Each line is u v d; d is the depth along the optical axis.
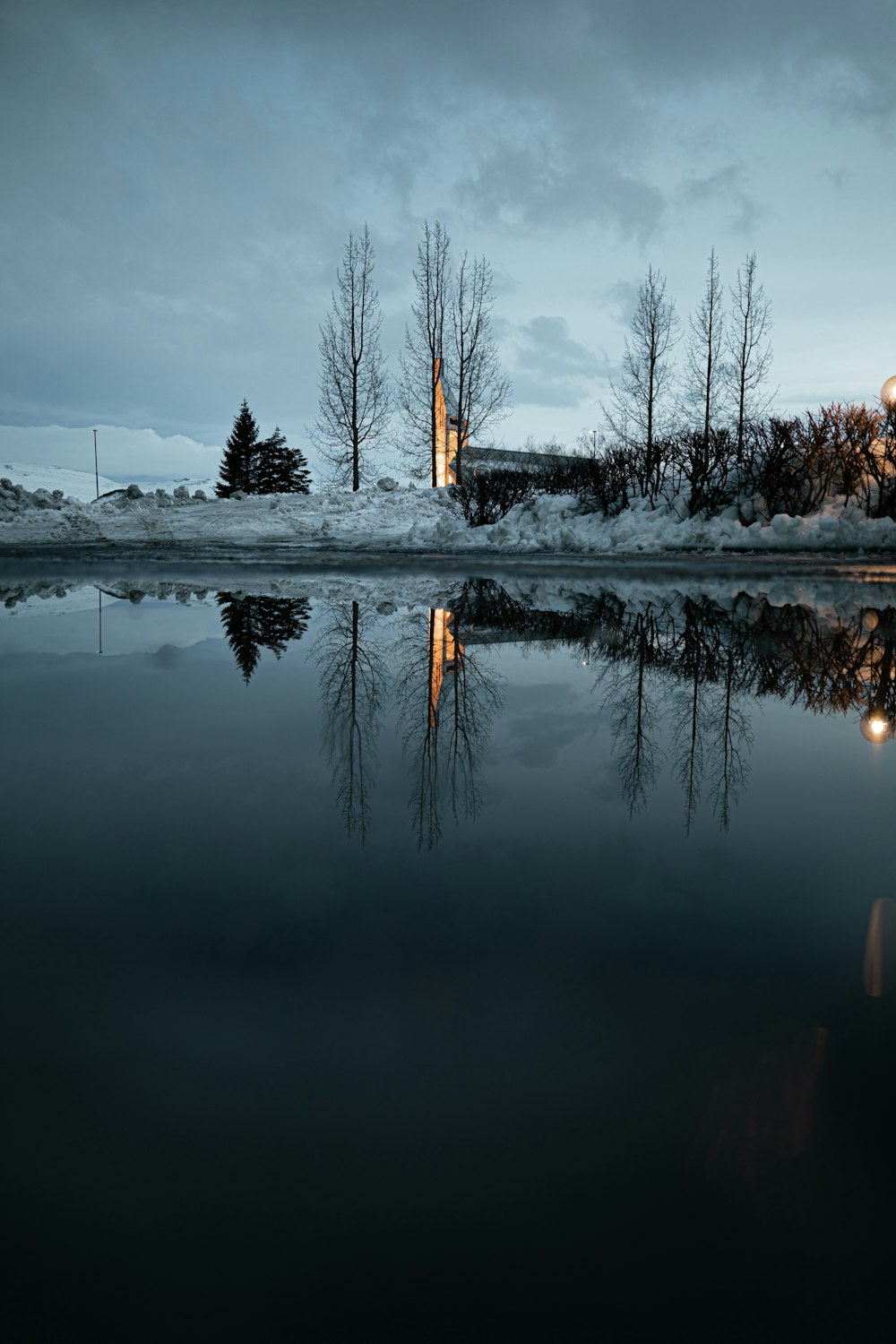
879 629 4.84
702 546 13.27
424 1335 0.48
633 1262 0.53
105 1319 0.50
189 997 0.84
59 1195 0.59
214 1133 0.64
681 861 1.25
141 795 1.60
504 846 1.32
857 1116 0.65
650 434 22.20
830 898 1.12
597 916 1.05
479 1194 0.58
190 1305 0.51
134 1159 0.62
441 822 1.44
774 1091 0.68
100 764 1.83
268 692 2.76
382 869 1.21
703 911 1.07
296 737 2.13
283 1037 0.77
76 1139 0.63
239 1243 0.55
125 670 3.19
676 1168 0.60
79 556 11.84
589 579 9.04
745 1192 0.58
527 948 0.95
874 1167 0.61
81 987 0.86
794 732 2.24
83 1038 0.77
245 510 19.45
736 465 15.12
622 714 2.49
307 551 13.20
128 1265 0.54
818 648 4.06
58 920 1.03
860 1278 0.52
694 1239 0.55
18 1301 0.51
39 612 5.31
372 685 2.95
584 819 1.47
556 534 14.34
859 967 0.91
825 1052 0.74
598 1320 0.49
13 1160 0.61
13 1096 0.69
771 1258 0.54
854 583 8.38
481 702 2.65
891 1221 0.56
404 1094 0.69
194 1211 0.57
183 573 9.23
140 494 20.56
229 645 3.92
